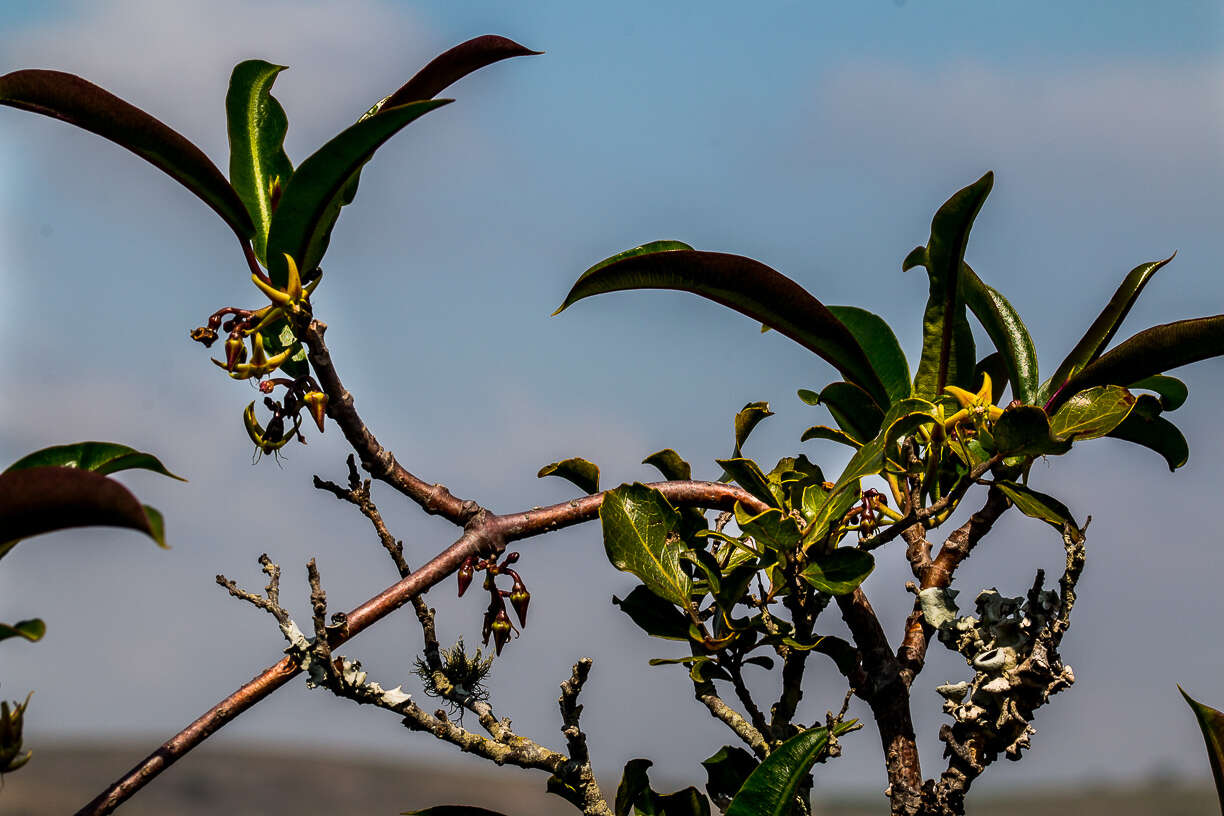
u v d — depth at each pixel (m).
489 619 2.74
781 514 2.74
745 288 2.75
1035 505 2.74
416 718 2.73
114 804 2.67
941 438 2.74
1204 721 2.72
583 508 2.76
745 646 2.76
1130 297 2.77
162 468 2.71
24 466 2.69
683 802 2.77
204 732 2.69
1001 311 2.80
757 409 2.81
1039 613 2.74
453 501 2.75
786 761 2.71
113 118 2.72
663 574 2.76
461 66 2.76
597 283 2.74
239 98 2.78
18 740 2.66
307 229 2.73
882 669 2.76
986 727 2.73
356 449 2.74
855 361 2.78
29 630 2.65
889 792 2.75
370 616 2.72
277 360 2.73
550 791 2.75
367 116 2.76
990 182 2.75
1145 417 2.79
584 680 2.74
